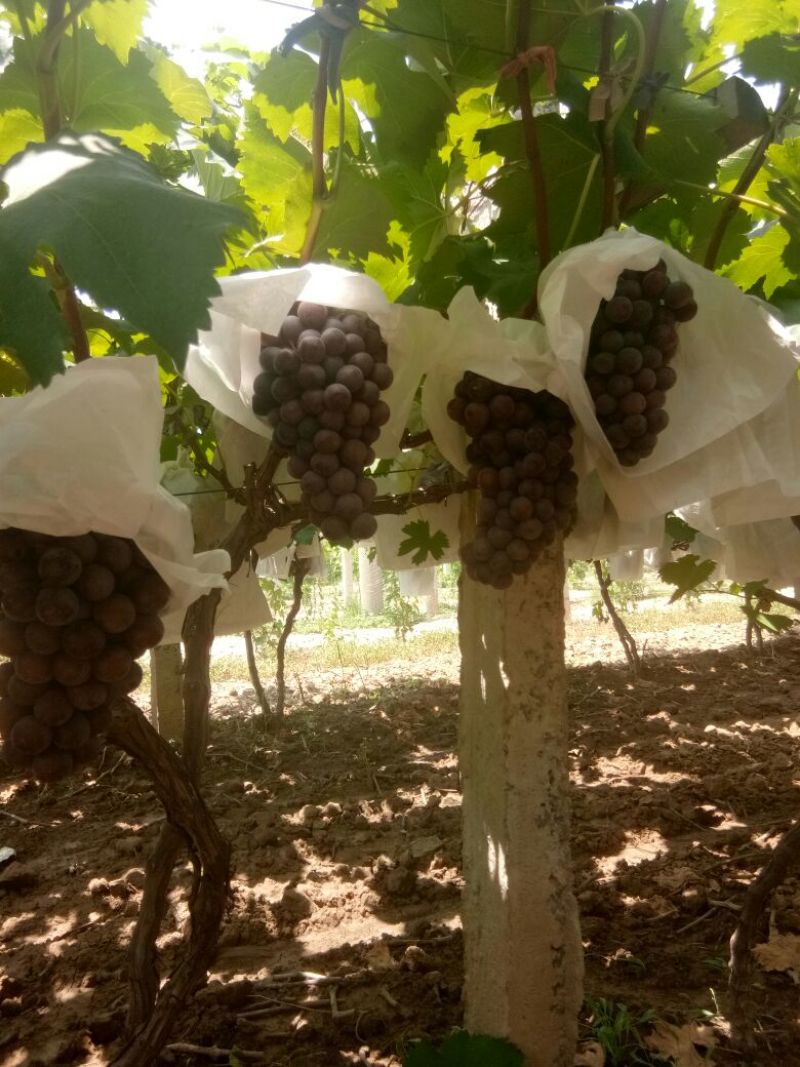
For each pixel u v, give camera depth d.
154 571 1.50
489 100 2.46
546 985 2.31
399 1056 2.89
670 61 2.33
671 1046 2.80
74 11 1.74
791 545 3.12
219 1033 3.08
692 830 4.96
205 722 1.98
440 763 6.74
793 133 2.83
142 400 1.47
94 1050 3.11
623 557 4.80
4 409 1.41
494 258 2.52
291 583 11.34
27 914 4.30
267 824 5.39
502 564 1.83
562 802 2.35
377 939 3.76
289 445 1.64
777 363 1.84
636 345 1.75
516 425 1.86
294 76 2.34
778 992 3.21
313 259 2.56
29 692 1.40
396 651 12.84
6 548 1.39
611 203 2.12
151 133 2.26
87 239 1.27
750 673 9.47
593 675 9.60
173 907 4.19
